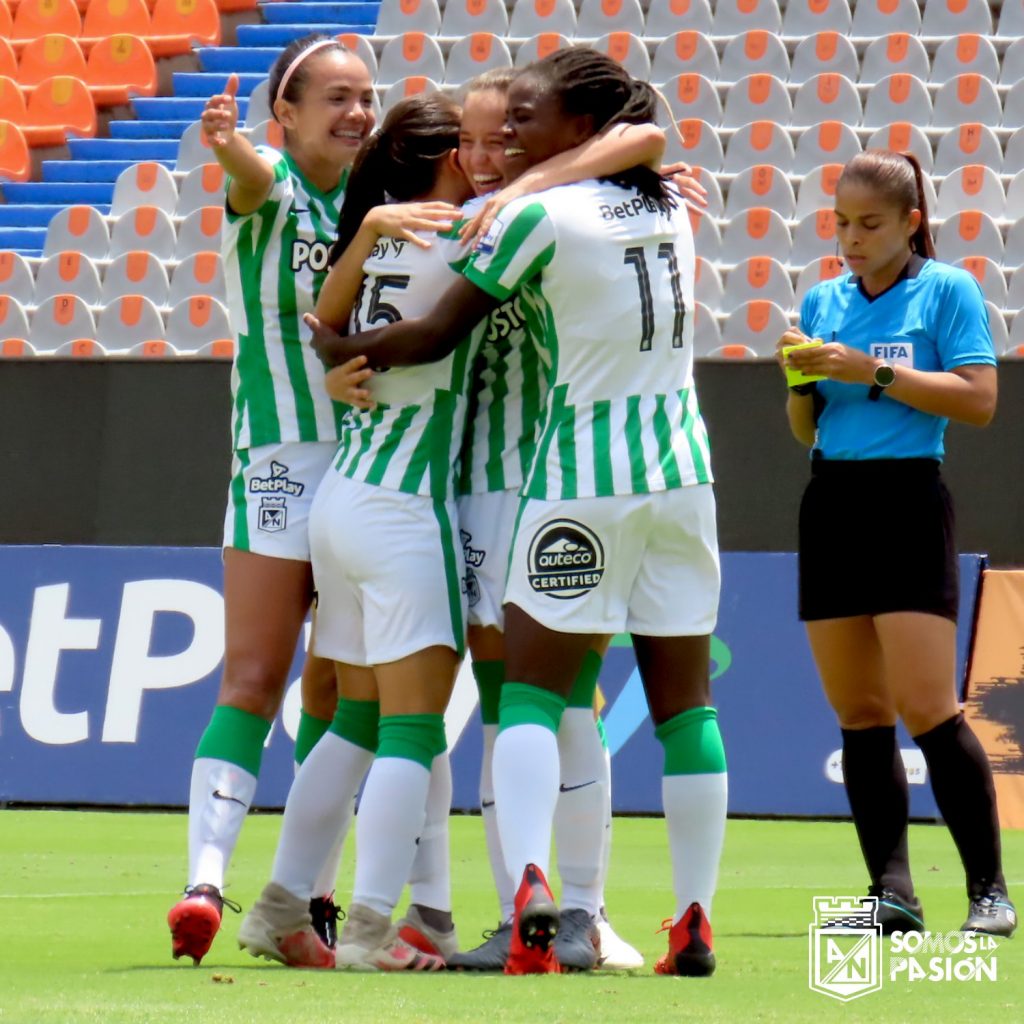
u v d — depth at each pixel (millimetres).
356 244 10938
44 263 39281
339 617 11219
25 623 25828
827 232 37781
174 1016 8234
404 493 10773
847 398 13023
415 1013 8391
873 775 13211
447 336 10445
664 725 10734
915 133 39938
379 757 10789
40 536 27125
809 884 17031
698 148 41000
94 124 46125
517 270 10266
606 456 10227
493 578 11219
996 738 23672
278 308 11695
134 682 25297
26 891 15820
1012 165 39438
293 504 11531
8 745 25484
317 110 11820
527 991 9375
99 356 27031
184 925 10289
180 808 24750
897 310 13172
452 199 11570
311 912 11992
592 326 10297
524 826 9961
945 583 12766
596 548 10211
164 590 25438
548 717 10250
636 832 22375
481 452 11359
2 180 44625
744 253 38031
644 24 44938
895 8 43656
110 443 26969
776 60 43031
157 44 47688
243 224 11703
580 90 10812
